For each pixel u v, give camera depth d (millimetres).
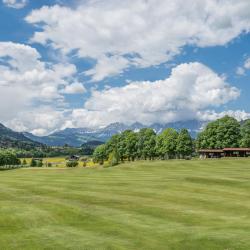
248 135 143875
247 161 104188
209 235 25578
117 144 186500
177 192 45594
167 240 24625
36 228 27172
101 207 35406
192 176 61875
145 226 28375
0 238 24531
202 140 153875
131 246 23281
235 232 26484
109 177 65188
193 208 35812
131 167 97875
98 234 25906
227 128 146875
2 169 183500
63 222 29094
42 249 22359
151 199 40438
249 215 32969
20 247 22703
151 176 66250
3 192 43656
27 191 45062
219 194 44344
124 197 41375
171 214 33031
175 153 165375
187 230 27141
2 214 30031
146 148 174875
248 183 52656
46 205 33500
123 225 28547
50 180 59062
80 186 50406
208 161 106438
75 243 23625
